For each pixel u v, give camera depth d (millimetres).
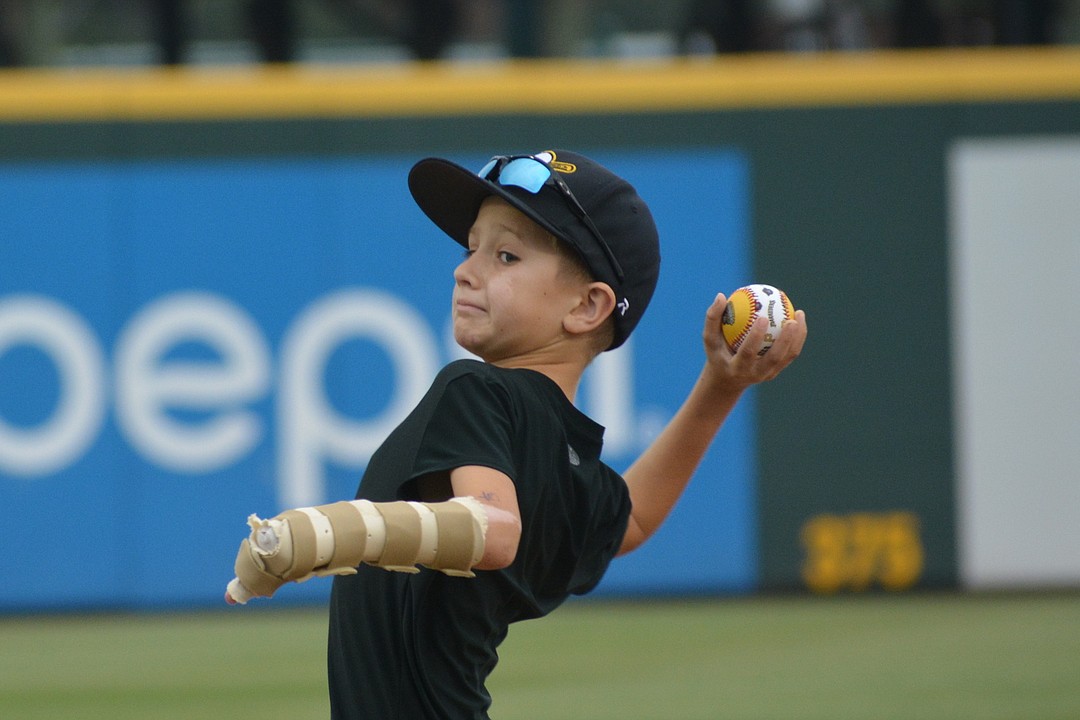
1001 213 29453
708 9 34312
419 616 6746
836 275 29531
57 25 34500
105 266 29031
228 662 23797
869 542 29438
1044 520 29359
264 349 29219
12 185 28922
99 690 21500
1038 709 19453
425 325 29359
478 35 34875
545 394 7020
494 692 21078
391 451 7043
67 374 28875
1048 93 29375
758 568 29500
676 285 29375
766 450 29547
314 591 29828
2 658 24453
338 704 7160
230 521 29047
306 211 29391
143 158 29109
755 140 29547
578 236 7035
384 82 29422
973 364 29422
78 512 28844
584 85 29531
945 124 29500
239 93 29203
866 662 22984
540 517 6934
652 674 22312
